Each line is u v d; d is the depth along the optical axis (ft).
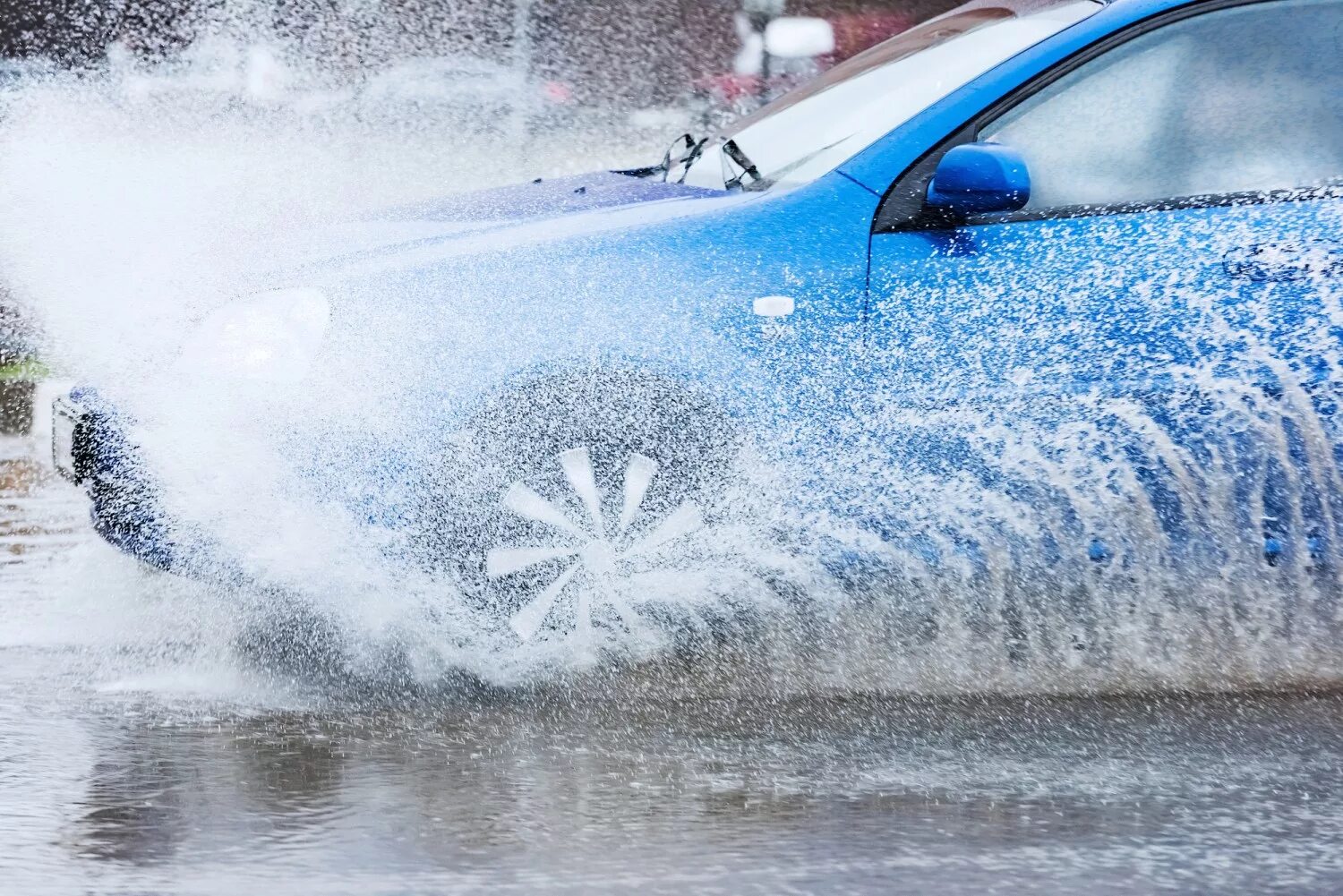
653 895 17.04
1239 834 18.89
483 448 23.54
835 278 24.08
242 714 23.44
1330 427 24.50
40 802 19.71
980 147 23.93
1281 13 25.81
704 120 67.97
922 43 27.89
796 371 24.02
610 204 25.72
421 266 23.82
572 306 23.70
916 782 20.61
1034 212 24.63
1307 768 21.21
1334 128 25.31
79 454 24.63
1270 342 24.40
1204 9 25.82
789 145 26.73
